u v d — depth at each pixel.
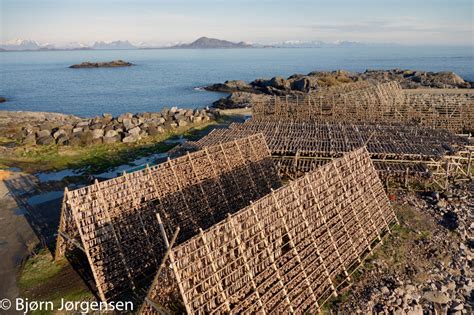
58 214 25.80
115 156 38.62
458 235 21.47
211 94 99.69
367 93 51.88
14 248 21.52
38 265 19.66
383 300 16.08
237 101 75.88
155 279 13.58
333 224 18.78
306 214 17.64
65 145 41.75
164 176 21.34
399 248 20.38
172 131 47.97
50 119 55.03
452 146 29.30
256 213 15.52
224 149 25.66
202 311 12.85
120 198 18.91
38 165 36.06
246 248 14.88
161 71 184.88
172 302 13.98
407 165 27.86
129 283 17.69
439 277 17.77
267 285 14.85
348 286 17.27
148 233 19.12
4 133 45.69
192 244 13.26
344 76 100.44
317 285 16.45
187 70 190.25
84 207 17.44
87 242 16.92
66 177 33.00
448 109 45.00
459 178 29.11
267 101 51.06
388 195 26.67
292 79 100.62
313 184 18.62
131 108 80.56
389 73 109.94
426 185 27.64
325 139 32.50
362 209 21.06
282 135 34.19
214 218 22.27
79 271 19.12
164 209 20.36
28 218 25.27
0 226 24.17
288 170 28.95
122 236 18.27
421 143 30.42
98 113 75.88
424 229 22.36
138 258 18.33
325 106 48.59
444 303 16.08
